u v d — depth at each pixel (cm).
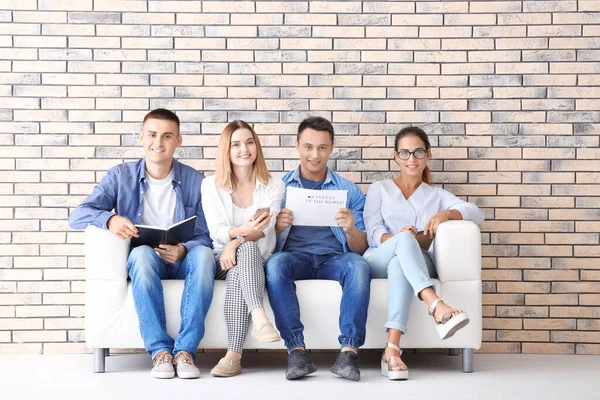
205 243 425
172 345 404
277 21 485
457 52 485
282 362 451
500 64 484
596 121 482
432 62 485
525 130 484
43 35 481
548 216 483
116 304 404
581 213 482
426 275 392
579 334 479
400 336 399
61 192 481
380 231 438
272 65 486
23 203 480
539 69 483
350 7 485
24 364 441
